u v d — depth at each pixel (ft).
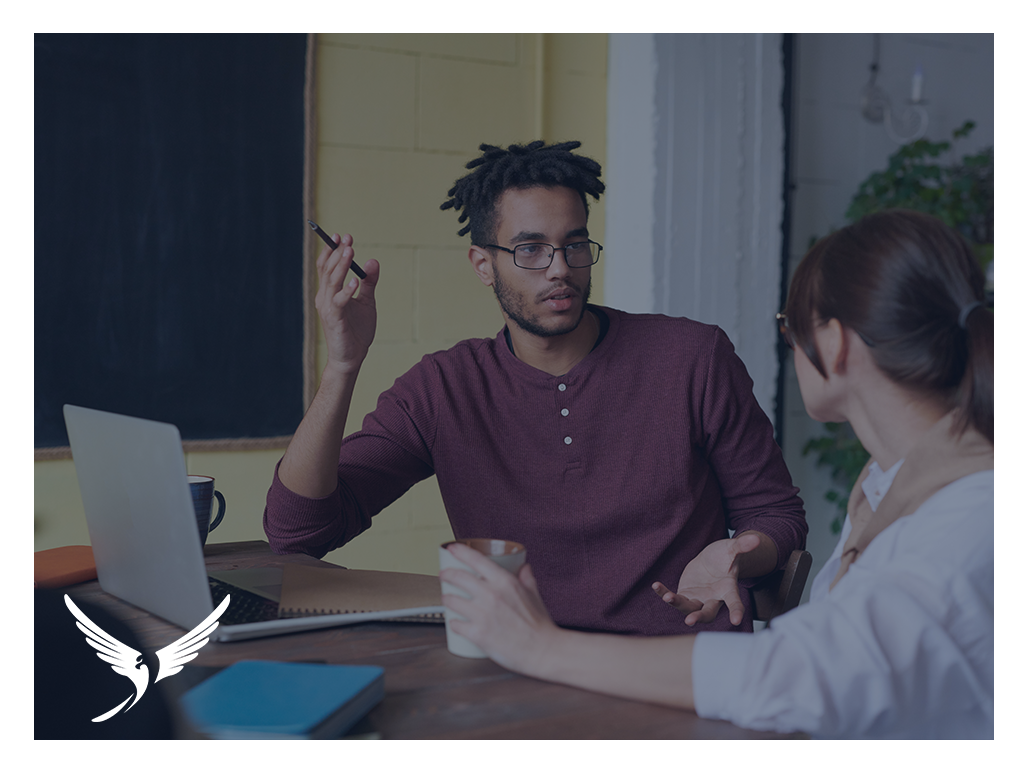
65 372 6.90
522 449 4.43
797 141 9.94
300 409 7.72
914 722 2.17
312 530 4.00
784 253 9.28
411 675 2.61
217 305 7.38
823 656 2.12
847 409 2.67
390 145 7.94
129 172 7.06
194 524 2.73
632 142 8.63
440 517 8.30
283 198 7.55
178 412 7.29
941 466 2.39
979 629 2.15
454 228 8.21
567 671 2.46
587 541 4.34
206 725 2.06
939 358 2.37
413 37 7.97
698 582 3.64
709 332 4.57
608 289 8.91
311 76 7.56
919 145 9.94
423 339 8.14
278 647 2.86
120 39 6.98
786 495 4.52
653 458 4.34
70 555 3.97
